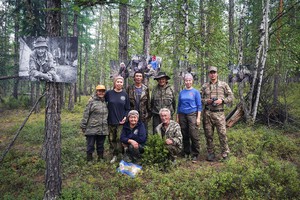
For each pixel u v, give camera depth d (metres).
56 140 3.56
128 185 4.28
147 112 6.02
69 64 3.36
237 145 6.19
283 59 9.12
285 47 8.90
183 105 5.66
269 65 9.27
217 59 8.77
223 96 5.57
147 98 5.94
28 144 7.67
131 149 5.31
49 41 3.33
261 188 3.72
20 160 5.82
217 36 9.26
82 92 34.28
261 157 5.36
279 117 9.04
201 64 9.09
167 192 3.93
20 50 3.31
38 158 6.02
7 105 17.97
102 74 23.56
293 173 4.18
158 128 5.44
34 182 4.68
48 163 3.54
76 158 5.68
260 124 8.68
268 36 9.15
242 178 3.93
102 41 23.94
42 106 17.48
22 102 18.27
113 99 5.52
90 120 5.39
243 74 8.80
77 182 4.46
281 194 3.62
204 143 6.72
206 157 5.83
